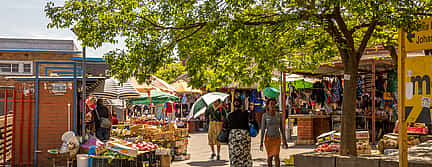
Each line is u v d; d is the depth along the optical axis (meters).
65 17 8.27
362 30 9.57
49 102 11.30
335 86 19.62
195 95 27.36
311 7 7.14
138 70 8.30
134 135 12.24
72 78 11.43
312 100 20.77
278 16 7.59
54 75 12.59
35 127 11.17
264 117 9.30
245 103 26.84
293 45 7.61
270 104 9.27
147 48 8.11
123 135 12.16
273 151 9.27
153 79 17.97
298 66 9.62
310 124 16.36
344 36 8.09
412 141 10.54
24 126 11.17
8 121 11.68
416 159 6.64
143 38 8.53
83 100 10.96
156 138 12.16
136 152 8.84
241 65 7.42
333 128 17.66
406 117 4.77
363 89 18.81
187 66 7.69
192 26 7.84
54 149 10.20
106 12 8.51
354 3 6.64
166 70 8.70
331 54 7.53
